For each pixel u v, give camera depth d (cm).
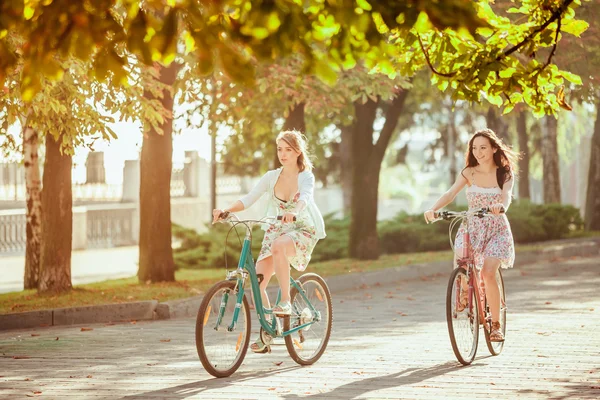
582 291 1764
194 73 1798
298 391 866
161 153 1920
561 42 2198
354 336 1240
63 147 1722
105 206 3969
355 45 486
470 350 1011
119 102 1572
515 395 839
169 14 469
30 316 1454
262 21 463
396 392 856
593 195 3594
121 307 1515
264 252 981
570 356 1053
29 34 477
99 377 962
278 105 2378
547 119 3878
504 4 1936
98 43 475
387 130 2517
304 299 1013
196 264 2559
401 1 480
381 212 6419
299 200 952
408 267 2184
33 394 874
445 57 775
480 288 1031
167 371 991
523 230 2966
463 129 4972
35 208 1958
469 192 1030
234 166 4019
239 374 959
